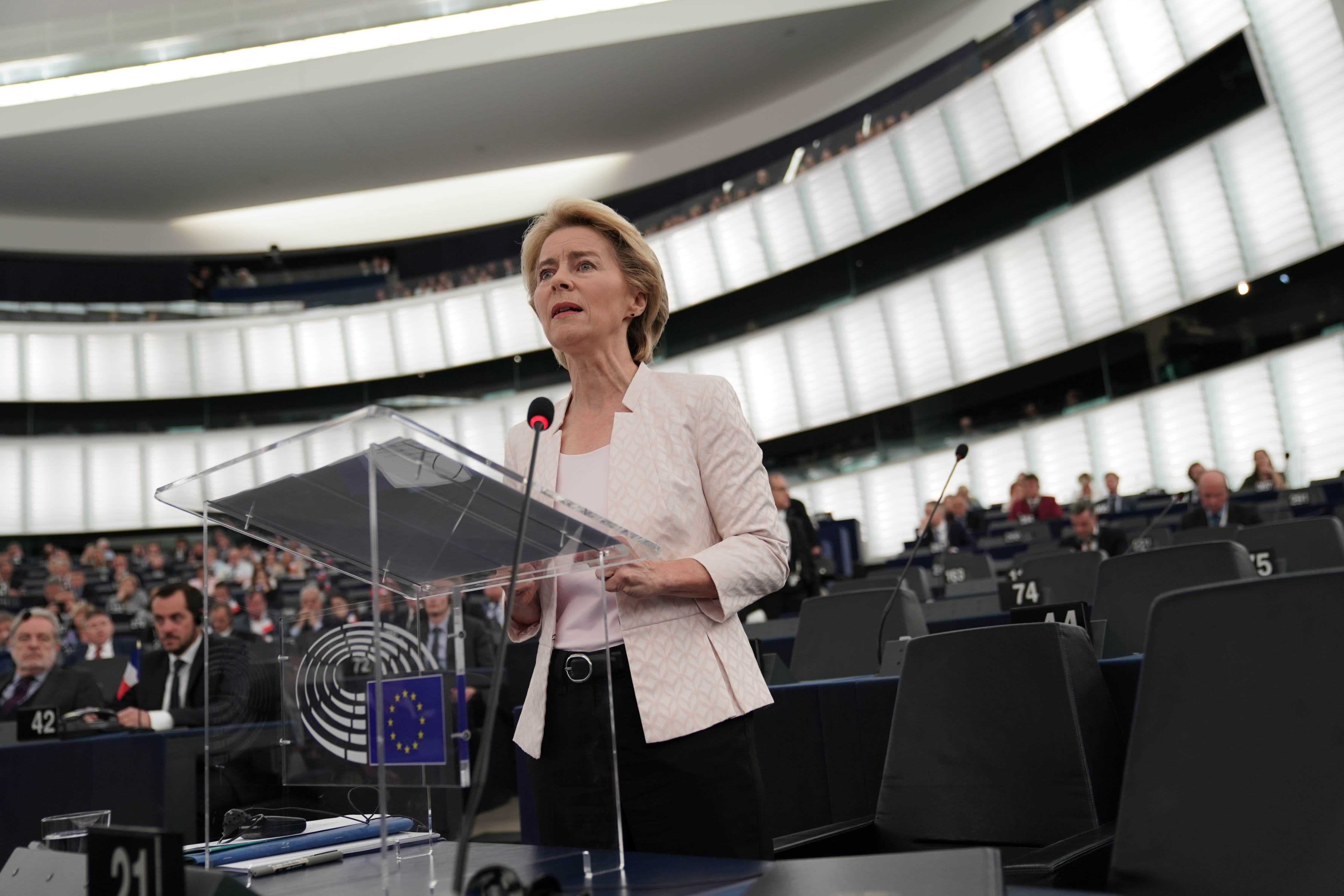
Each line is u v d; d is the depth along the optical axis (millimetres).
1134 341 8297
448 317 13031
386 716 1015
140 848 777
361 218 13695
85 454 12672
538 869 922
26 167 11617
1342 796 919
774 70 10898
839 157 10414
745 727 1157
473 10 9836
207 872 784
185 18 9875
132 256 13414
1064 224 8734
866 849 1516
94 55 9914
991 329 9391
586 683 993
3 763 2979
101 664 4562
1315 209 6949
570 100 11203
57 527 12477
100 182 12164
